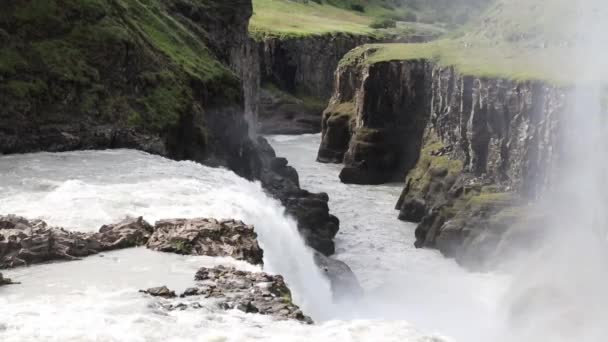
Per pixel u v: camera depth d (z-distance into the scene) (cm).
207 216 3350
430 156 8362
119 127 5109
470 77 7688
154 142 5188
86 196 3569
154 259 2770
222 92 6519
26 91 4788
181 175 4262
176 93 5691
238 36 8619
